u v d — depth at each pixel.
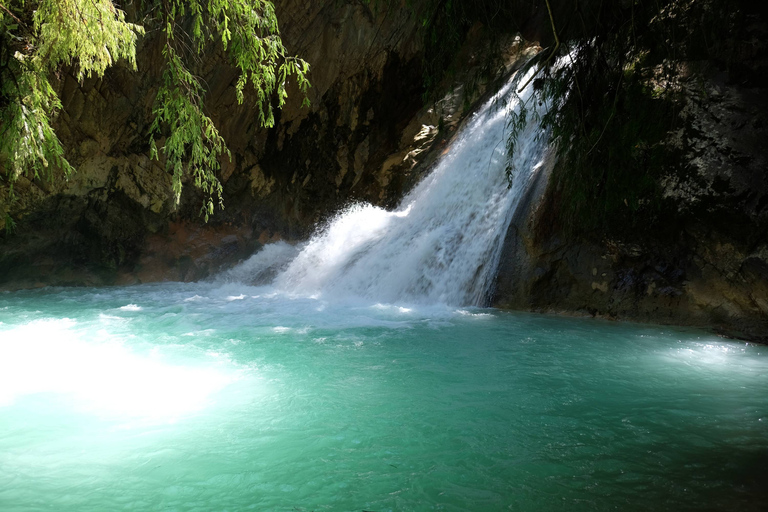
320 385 4.80
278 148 14.88
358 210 13.57
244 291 11.95
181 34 12.70
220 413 4.11
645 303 7.76
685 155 7.47
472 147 11.44
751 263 6.90
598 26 5.69
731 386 4.77
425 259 10.25
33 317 8.61
